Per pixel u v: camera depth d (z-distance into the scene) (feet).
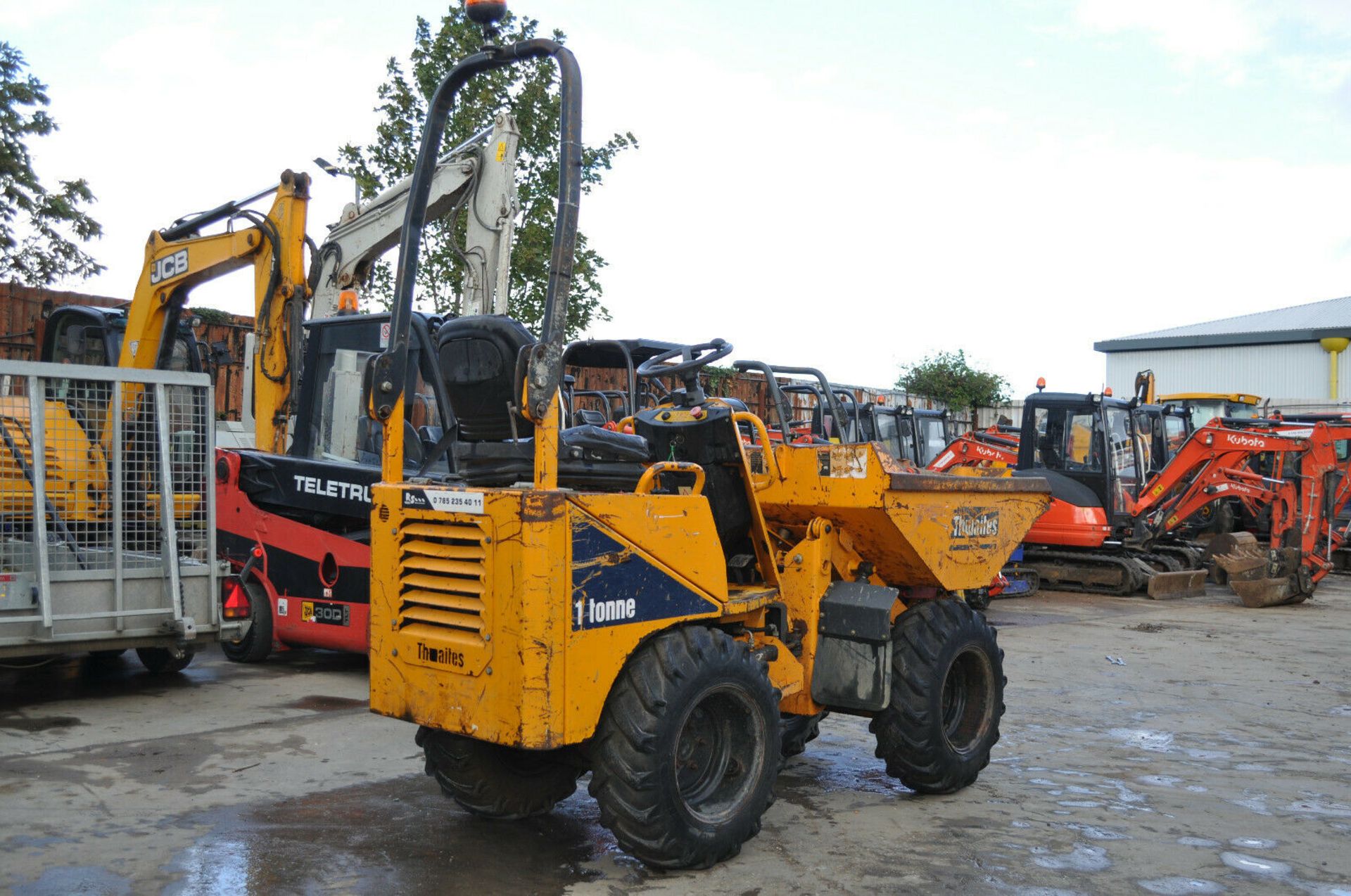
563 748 13.44
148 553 21.11
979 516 16.72
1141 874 13.05
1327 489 43.75
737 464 14.61
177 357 29.43
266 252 27.50
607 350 21.88
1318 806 16.08
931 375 108.78
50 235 54.29
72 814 14.21
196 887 11.88
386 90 46.88
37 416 19.47
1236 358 116.06
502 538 11.45
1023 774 17.49
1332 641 33.04
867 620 14.82
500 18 12.70
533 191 46.26
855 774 17.34
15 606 19.42
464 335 13.78
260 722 19.47
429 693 12.20
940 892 12.29
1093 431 44.62
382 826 14.11
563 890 12.10
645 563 12.31
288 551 24.67
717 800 13.12
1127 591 43.88
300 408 28.14
